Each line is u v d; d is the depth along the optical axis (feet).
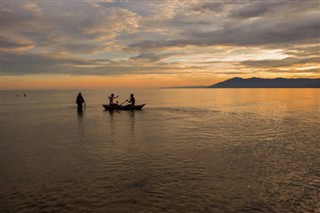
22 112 125.70
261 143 54.54
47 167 39.58
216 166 39.52
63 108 147.13
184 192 30.40
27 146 53.11
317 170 37.40
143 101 225.15
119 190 31.12
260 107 152.56
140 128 74.08
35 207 27.09
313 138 59.47
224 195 29.55
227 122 86.48
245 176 35.22
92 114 111.24
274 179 34.09
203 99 261.65
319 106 159.02
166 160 42.70
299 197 28.89
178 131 69.15
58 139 59.77
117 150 49.37
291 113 116.88
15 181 34.04
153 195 29.73
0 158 44.50
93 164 40.91
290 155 45.32
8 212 26.09
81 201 28.40
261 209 26.35
